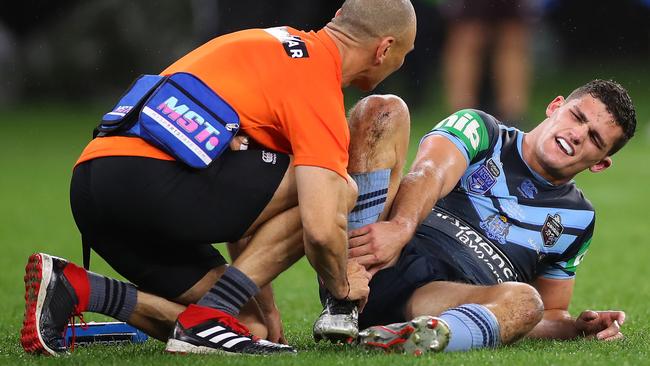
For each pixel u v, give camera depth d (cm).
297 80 1242
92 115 5847
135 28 6012
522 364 1176
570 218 1473
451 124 1465
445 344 1228
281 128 1252
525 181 1467
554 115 1470
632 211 3350
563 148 1436
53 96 6172
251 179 1252
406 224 1345
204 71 1259
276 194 1260
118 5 6069
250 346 1235
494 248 1435
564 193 1484
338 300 1300
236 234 1270
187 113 1228
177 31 6000
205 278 1302
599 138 1433
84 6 6153
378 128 1348
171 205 1230
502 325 1284
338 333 1281
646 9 6594
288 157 1274
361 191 1345
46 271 1245
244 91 1247
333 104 1238
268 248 1266
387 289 1380
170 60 5975
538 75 6531
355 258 1324
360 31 1295
